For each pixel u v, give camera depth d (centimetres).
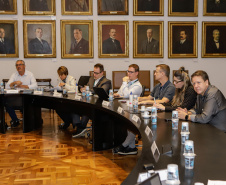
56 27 869
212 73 920
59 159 429
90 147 493
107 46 882
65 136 571
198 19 899
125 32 881
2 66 862
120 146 450
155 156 193
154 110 306
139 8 877
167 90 445
